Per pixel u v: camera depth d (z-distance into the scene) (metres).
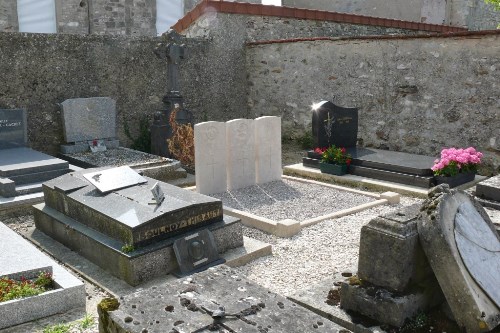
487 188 6.12
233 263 5.00
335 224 6.23
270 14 12.60
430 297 3.53
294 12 12.96
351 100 10.80
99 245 4.88
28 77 9.53
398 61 9.86
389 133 10.24
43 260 4.49
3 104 9.33
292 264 5.08
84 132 9.66
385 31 15.02
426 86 9.52
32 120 9.66
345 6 17.72
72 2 14.95
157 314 2.86
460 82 9.03
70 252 5.32
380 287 3.54
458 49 8.95
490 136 8.77
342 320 3.53
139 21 16.23
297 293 3.99
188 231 4.97
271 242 5.69
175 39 10.23
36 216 6.00
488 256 3.39
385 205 7.04
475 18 17.55
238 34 12.41
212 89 12.18
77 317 3.99
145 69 11.03
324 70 11.16
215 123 7.36
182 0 17.09
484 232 3.51
